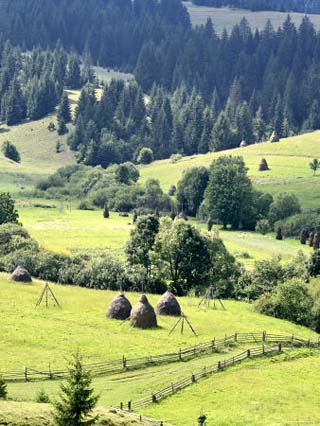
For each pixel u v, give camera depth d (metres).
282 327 168.88
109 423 89.56
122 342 141.62
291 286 182.88
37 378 118.62
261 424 107.38
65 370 122.12
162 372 129.50
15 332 139.12
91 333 144.88
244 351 144.50
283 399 120.81
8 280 183.50
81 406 78.31
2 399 92.38
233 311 179.62
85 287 196.00
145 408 111.94
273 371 136.88
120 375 126.56
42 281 191.50
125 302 158.50
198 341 147.25
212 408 113.94
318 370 140.62
